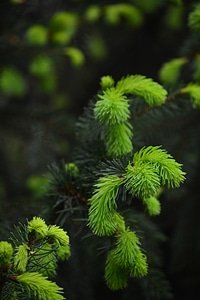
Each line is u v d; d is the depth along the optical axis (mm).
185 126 1154
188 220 1233
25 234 835
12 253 810
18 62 1195
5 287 819
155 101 927
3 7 1122
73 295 1024
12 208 1013
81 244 992
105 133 915
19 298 830
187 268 1196
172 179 827
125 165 865
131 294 1096
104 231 834
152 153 839
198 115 1163
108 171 873
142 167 827
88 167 930
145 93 924
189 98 990
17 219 997
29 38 1180
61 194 934
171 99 979
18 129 1221
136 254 842
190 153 1141
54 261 858
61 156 1298
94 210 836
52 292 805
